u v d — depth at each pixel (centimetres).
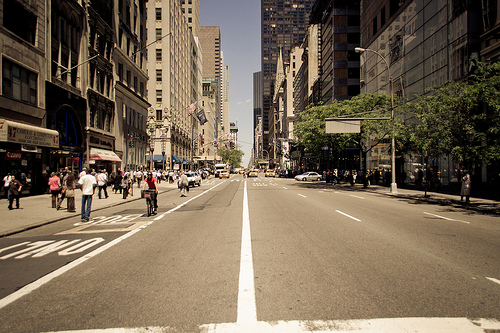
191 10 10556
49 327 361
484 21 2086
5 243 841
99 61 3164
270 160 17125
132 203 1886
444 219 1148
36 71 2186
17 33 2044
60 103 2480
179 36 7275
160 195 2439
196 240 809
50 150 2402
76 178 2764
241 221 1105
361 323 361
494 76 1405
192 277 524
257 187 3300
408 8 2975
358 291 454
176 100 6912
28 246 795
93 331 351
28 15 2142
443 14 2434
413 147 2266
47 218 1227
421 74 2756
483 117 1457
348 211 1364
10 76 1962
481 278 508
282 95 13975
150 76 6197
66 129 2641
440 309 395
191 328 354
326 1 5959
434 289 461
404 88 3058
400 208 1489
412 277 512
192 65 9175
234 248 715
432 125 1662
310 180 5003
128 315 388
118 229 1005
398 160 3356
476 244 745
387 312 387
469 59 2147
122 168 3788
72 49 2722
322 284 483
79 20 2781
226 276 525
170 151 6131
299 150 7462
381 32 3591
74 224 1137
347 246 723
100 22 3150
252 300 426
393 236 834
